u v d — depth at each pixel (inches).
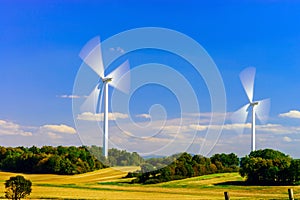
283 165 3779.5
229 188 3420.3
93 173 3476.9
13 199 2202.3
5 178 3703.3
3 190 2849.4
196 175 2878.9
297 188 3486.7
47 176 3759.8
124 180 2908.5
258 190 3371.1
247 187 3535.9
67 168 3747.5
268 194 3102.9
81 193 2807.6
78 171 3681.1
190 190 2891.2
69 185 3260.3
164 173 2522.1
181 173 2444.6
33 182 3447.3
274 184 3740.2
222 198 2711.6
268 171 3705.7
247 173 3750.0
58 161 3786.9
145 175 2694.4
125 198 2539.4
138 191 2765.7
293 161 3754.9
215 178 3745.1
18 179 2218.3
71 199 2458.2
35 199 2391.7
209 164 3762.3
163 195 2721.5
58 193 2795.3
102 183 3142.2
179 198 2583.7
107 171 3442.4
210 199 2605.8
